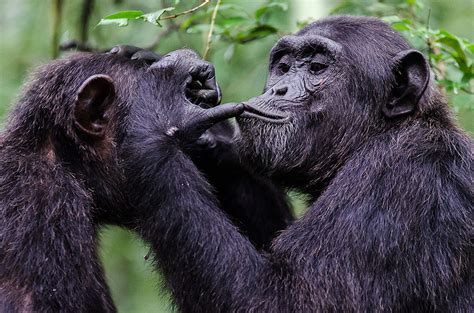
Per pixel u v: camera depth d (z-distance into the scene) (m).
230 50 16.83
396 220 12.80
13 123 13.16
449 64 16.06
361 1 17.52
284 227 14.80
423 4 18.34
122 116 13.13
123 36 19.62
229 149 14.30
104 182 13.16
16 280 12.18
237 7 16.36
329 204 13.02
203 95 13.37
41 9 20.53
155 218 12.68
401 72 13.69
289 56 13.95
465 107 15.51
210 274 12.59
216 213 12.93
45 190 12.55
